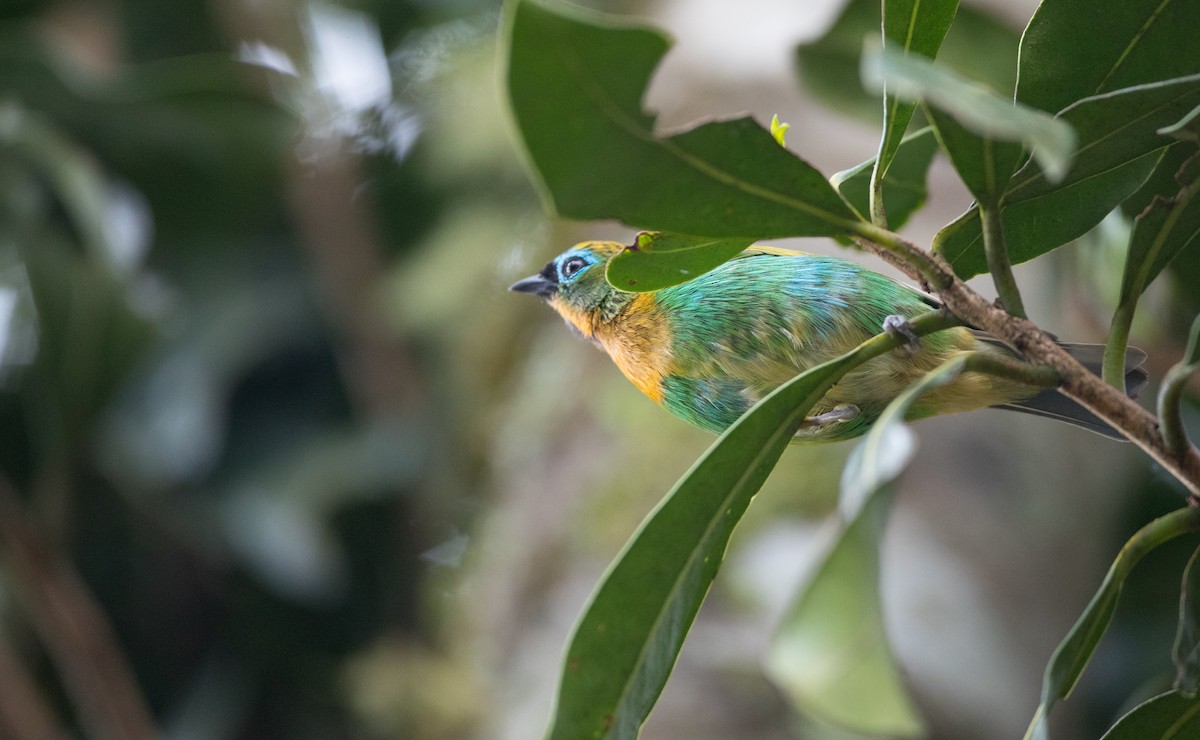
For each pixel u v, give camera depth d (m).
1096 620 3.11
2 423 10.18
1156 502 7.94
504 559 10.61
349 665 10.57
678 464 9.91
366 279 11.92
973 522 8.13
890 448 2.77
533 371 11.36
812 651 3.07
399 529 11.26
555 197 2.62
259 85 10.67
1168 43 3.25
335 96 12.12
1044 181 3.21
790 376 5.60
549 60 2.38
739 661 8.48
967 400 5.51
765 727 8.27
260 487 10.69
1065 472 8.09
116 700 8.93
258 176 11.09
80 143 10.45
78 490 10.26
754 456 3.13
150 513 10.47
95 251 8.98
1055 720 7.85
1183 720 3.44
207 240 11.29
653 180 2.73
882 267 8.16
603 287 6.47
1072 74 3.31
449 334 11.85
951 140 3.01
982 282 7.23
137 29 11.80
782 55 9.21
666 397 6.11
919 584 7.97
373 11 12.01
